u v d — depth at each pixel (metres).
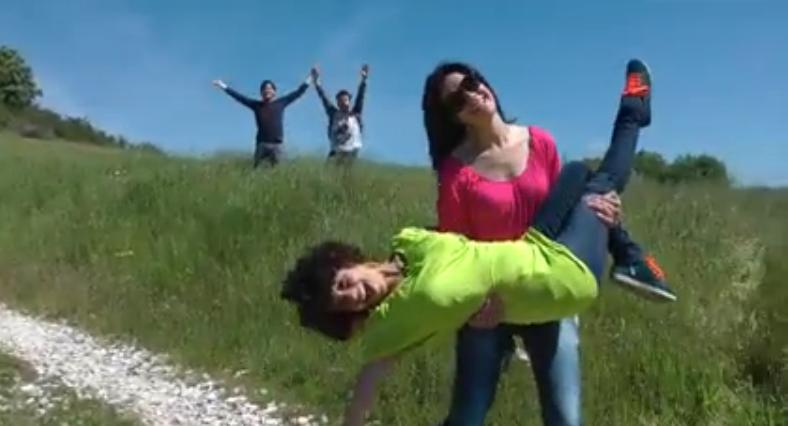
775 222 12.55
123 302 13.50
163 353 11.83
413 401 8.96
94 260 15.50
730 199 14.08
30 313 14.12
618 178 4.86
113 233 15.95
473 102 4.87
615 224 4.90
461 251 4.55
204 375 10.89
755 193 14.61
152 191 17.09
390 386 9.18
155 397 10.34
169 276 13.85
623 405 8.27
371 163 17.62
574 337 4.89
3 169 22.42
